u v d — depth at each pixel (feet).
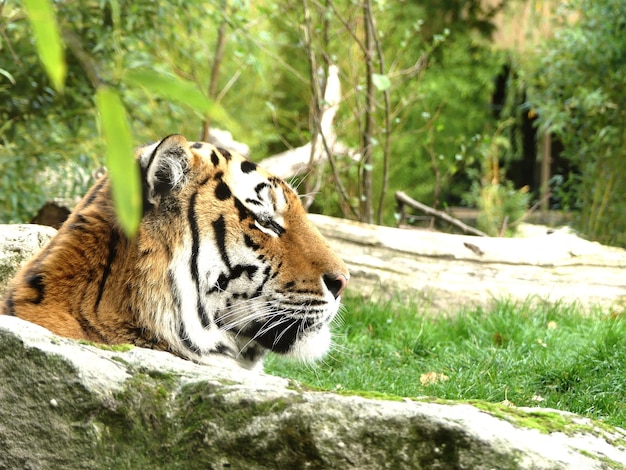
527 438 9.45
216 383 10.22
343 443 9.36
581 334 27.40
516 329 27.91
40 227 21.15
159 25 33.99
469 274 32.35
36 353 10.37
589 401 21.68
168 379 10.55
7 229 20.66
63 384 10.28
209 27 53.36
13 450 10.23
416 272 32.07
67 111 32.60
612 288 32.35
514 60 67.62
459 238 33.47
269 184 15.51
